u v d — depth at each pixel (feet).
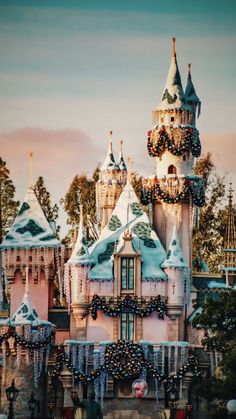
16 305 375.45
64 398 350.02
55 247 375.45
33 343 345.31
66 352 351.05
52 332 356.38
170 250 365.20
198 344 362.53
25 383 344.90
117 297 359.66
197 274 382.01
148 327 361.30
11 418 292.81
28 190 386.11
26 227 379.14
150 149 386.11
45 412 351.87
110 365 349.61
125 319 361.30
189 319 366.63
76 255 361.71
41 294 375.86
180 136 382.22
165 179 380.78
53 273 377.09
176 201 379.76
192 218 381.60
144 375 349.82
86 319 361.30
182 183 379.35
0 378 347.36
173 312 360.89
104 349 350.84
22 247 375.45
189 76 402.31
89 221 497.87
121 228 374.43
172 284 361.71
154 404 351.05
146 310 359.46
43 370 351.05
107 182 407.03
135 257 361.92
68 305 362.12
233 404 277.03
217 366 331.36
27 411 344.08
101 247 369.50
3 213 483.92
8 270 376.27
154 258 366.43
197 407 349.20
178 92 387.14
